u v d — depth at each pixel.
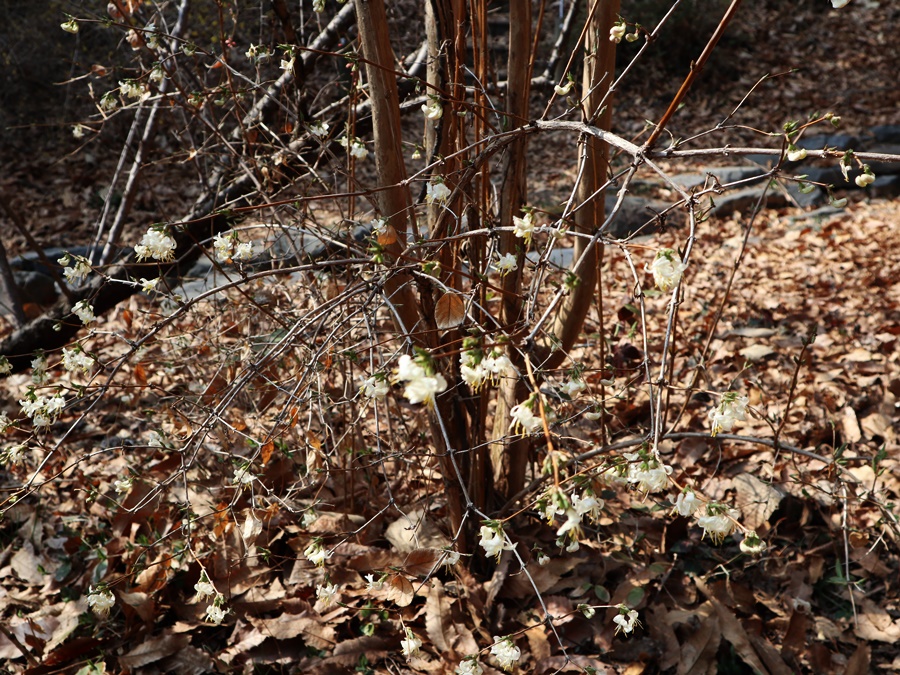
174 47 3.03
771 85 9.39
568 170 7.21
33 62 6.61
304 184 2.89
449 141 2.15
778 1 10.98
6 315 4.45
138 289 3.35
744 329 3.99
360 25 1.84
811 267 5.05
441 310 1.58
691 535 2.62
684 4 9.12
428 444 2.64
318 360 1.92
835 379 3.54
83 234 5.57
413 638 1.97
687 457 2.95
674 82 9.23
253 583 2.38
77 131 3.08
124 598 2.25
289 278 2.97
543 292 2.76
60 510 2.75
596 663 2.18
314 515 2.05
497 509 2.49
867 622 2.38
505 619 2.30
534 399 1.19
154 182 6.16
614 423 3.01
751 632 2.32
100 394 1.83
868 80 9.63
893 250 5.33
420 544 2.41
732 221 6.16
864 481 2.88
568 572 2.45
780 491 2.73
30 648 2.26
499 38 8.06
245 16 4.10
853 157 1.39
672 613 2.33
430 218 2.16
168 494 2.62
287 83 2.89
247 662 2.20
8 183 6.14
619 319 3.67
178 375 3.10
